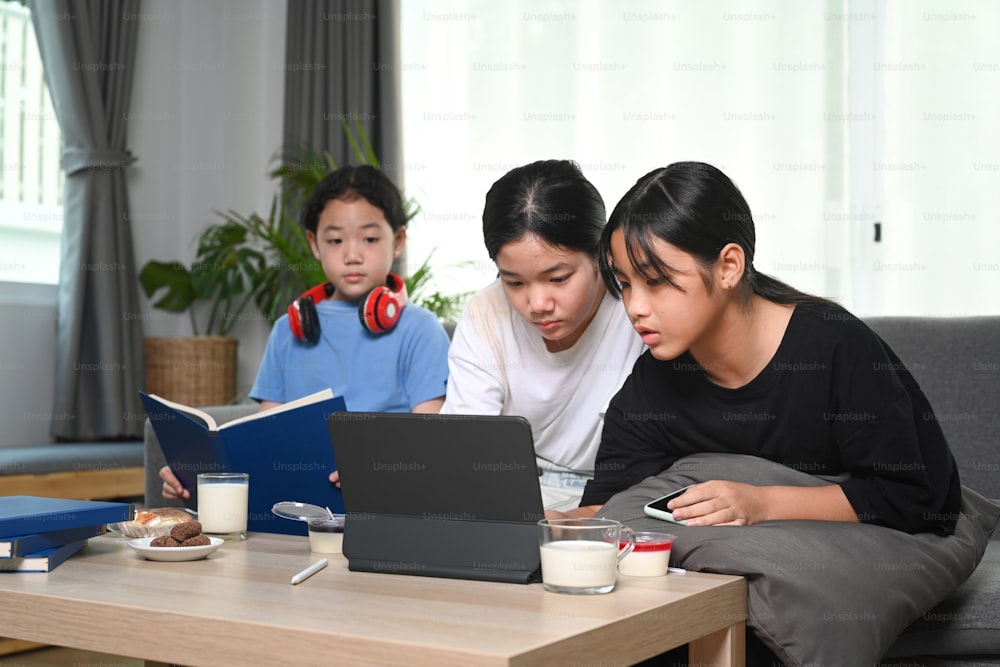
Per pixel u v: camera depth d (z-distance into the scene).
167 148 4.16
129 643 1.01
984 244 3.04
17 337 3.66
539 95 3.74
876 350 1.38
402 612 0.98
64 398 3.61
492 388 1.82
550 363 1.80
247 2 4.29
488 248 1.60
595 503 1.54
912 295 3.12
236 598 1.05
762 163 3.33
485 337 1.84
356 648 0.88
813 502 1.33
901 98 3.14
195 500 1.84
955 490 1.41
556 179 1.55
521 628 0.91
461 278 3.88
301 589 1.10
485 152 3.85
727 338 1.39
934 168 3.10
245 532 1.52
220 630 0.95
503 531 1.16
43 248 3.88
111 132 3.79
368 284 2.21
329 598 1.05
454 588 1.11
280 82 4.23
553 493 1.81
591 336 1.77
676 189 1.29
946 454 1.40
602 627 0.92
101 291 3.70
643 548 1.16
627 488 1.52
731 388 1.43
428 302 3.62
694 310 1.29
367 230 2.19
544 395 1.81
